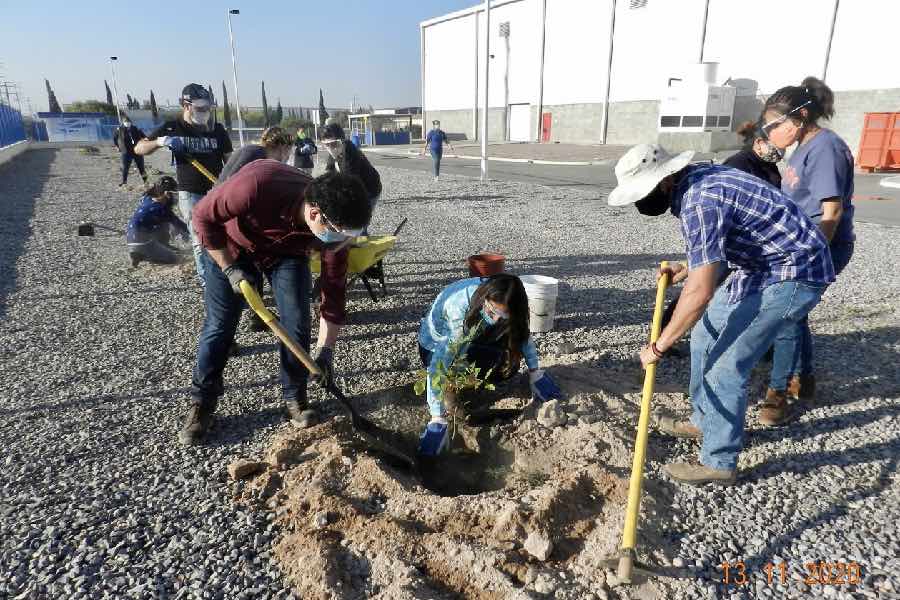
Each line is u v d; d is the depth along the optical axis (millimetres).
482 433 3432
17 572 2336
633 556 2291
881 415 3543
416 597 2160
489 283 3123
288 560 2406
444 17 43750
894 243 8086
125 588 2279
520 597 2162
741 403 2758
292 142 4570
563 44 35000
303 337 3264
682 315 2375
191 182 5008
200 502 2785
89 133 42125
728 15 26266
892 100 21531
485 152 16500
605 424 3309
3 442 3264
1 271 6789
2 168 20203
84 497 2803
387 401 3816
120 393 3859
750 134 3658
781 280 2561
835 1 22453
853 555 2441
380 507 2713
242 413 3619
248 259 3166
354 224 2566
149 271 6781
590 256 7617
